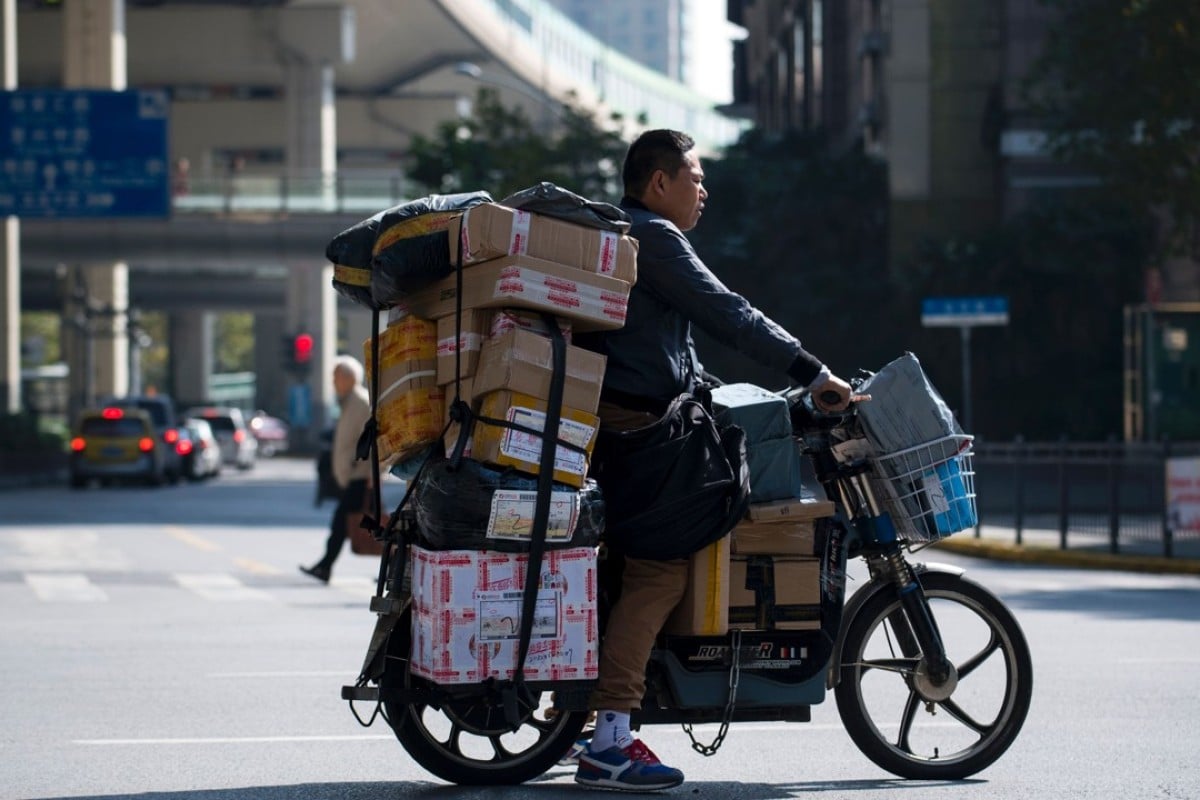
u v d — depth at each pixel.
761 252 58.62
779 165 61.25
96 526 37.94
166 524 38.97
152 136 60.00
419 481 8.14
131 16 112.31
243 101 126.81
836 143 72.19
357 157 142.25
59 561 27.98
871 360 55.00
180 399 143.88
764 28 98.06
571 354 7.95
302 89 112.69
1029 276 51.19
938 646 8.89
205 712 11.56
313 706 11.84
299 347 83.56
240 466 85.06
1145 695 12.09
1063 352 51.47
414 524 8.33
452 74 138.88
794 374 8.33
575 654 8.09
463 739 10.06
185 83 128.38
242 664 14.30
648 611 8.31
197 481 70.00
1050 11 54.56
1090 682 12.77
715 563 8.40
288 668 14.03
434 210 8.04
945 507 8.72
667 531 8.19
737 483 8.27
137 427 62.25
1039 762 9.45
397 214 8.12
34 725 10.99
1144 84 36.66
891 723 10.42
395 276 7.95
